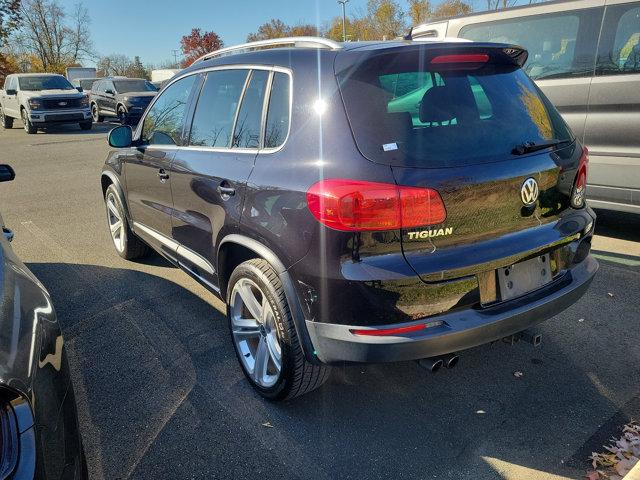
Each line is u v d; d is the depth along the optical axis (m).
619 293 4.20
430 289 2.29
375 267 2.24
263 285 2.72
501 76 2.84
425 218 2.26
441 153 2.38
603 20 5.30
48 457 1.69
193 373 3.30
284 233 2.51
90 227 6.66
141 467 2.53
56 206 7.84
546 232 2.66
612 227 5.93
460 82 2.66
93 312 4.16
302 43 2.91
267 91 2.90
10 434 1.58
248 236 2.84
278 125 2.76
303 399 3.01
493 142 2.54
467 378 3.18
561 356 3.37
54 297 4.46
